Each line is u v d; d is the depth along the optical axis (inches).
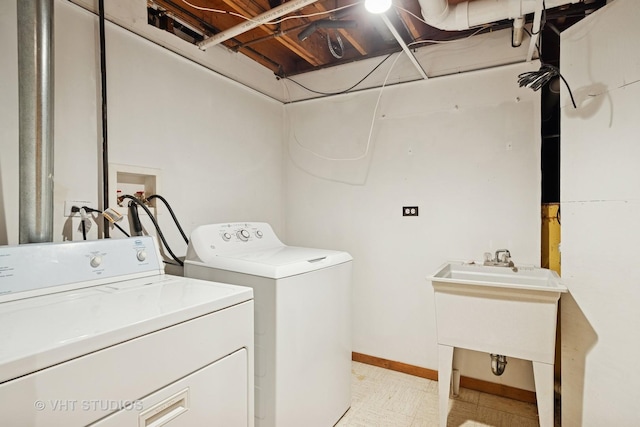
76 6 58.7
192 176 79.7
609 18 58.7
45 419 26.5
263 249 78.5
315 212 107.8
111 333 30.8
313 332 63.3
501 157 81.6
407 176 93.1
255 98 100.5
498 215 81.8
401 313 94.0
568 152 66.4
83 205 59.4
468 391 84.5
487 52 83.0
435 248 89.4
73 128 58.2
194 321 38.9
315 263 64.7
